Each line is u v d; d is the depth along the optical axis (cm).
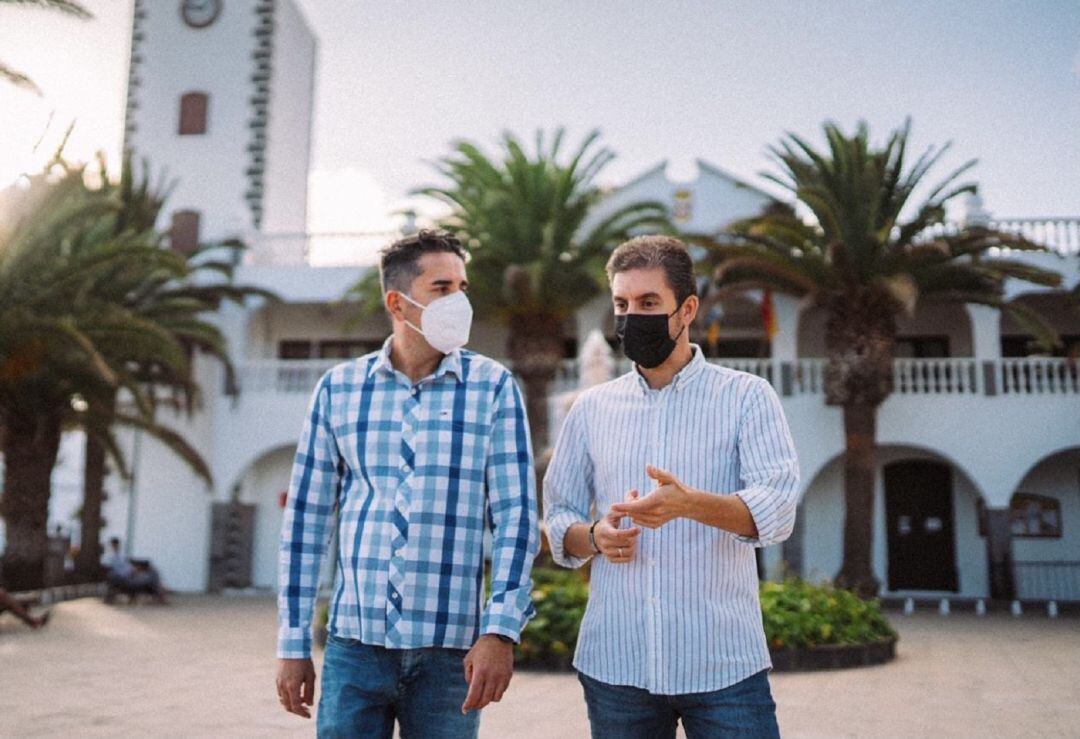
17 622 1486
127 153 2148
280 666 282
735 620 263
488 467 285
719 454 271
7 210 1480
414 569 271
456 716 271
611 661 268
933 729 678
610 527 252
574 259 2012
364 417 286
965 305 2175
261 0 3017
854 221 1753
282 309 2659
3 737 635
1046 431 2091
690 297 279
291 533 290
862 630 1056
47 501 1930
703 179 2331
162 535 2475
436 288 292
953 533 2283
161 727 675
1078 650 1194
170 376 2102
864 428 1839
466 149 2033
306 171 3353
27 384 1800
